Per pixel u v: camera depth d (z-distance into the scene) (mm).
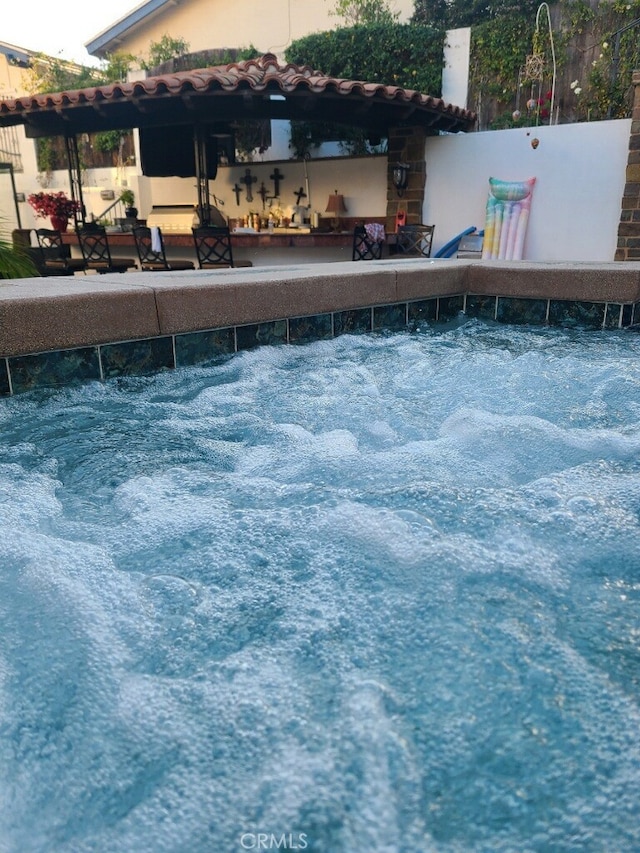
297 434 2373
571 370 3131
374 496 1808
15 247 5461
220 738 1021
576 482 1869
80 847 876
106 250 8172
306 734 1013
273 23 12859
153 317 2908
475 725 1024
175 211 9039
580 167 7379
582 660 1157
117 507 1797
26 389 2555
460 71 9539
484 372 3172
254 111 7336
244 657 1195
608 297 4105
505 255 7855
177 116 7555
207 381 3039
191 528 1663
